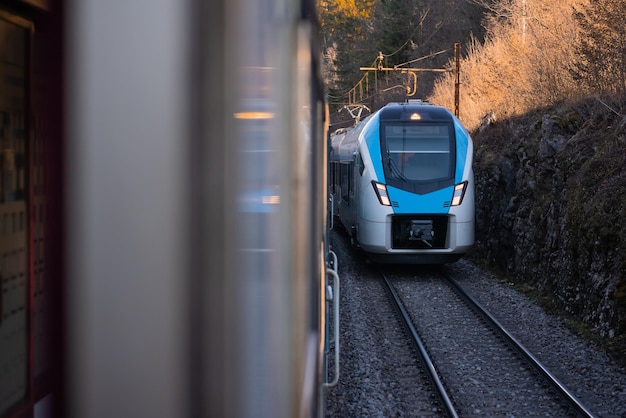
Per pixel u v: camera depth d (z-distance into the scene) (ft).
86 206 4.08
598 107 48.62
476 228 66.54
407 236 51.21
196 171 4.15
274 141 5.79
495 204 61.00
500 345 33.91
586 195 40.70
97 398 4.10
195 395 4.15
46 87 4.51
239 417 4.85
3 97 4.45
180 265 4.09
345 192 62.34
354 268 57.67
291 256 5.98
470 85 98.22
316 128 11.57
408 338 35.32
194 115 4.14
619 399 26.43
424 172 50.62
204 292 4.21
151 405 4.10
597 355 32.14
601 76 51.06
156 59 4.08
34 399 4.50
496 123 74.54
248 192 5.05
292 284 5.95
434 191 50.08
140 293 4.09
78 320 4.09
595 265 37.40
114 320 4.09
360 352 32.65
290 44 6.38
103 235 4.09
